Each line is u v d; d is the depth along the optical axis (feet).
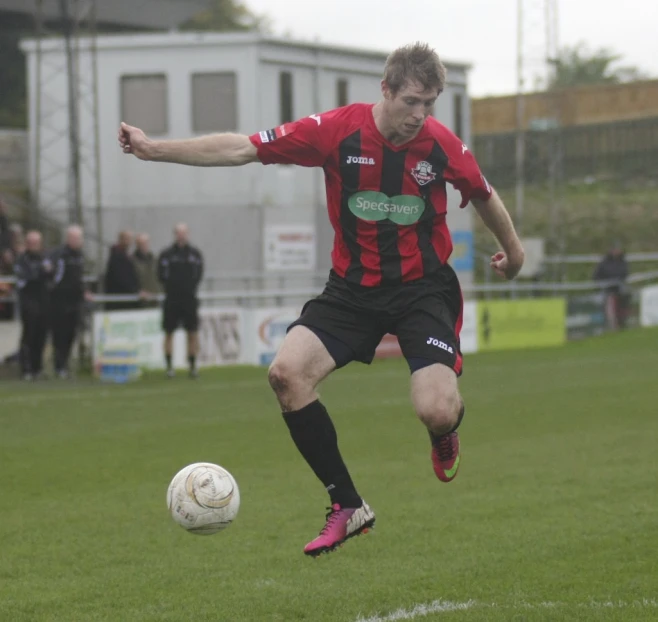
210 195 260.21
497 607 51.06
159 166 263.08
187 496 49.47
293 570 60.29
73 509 77.36
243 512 75.61
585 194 426.51
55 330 174.70
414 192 51.06
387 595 54.19
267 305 255.50
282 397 51.03
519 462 94.63
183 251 174.70
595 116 482.69
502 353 226.79
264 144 50.47
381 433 115.44
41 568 61.05
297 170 267.80
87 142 268.62
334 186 51.57
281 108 266.16
